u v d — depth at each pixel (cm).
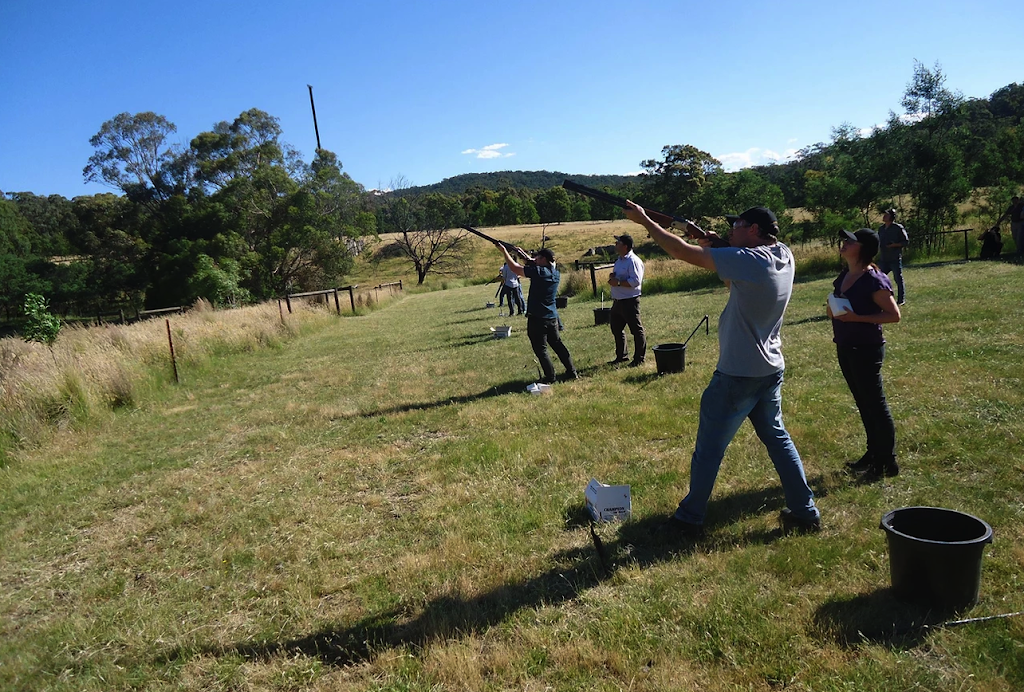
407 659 299
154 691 299
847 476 443
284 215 4750
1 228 5138
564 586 348
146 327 1413
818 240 2550
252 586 389
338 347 1548
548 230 7856
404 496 514
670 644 287
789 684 258
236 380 1184
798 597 312
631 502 434
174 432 817
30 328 1220
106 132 4769
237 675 304
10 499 607
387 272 6297
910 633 277
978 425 502
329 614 347
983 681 246
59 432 815
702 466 373
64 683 312
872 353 428
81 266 4869
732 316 354
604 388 759
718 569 344
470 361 1100
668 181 5634
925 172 2088
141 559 447
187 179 4988
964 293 1145
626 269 867
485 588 353
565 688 269
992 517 366
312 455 649
